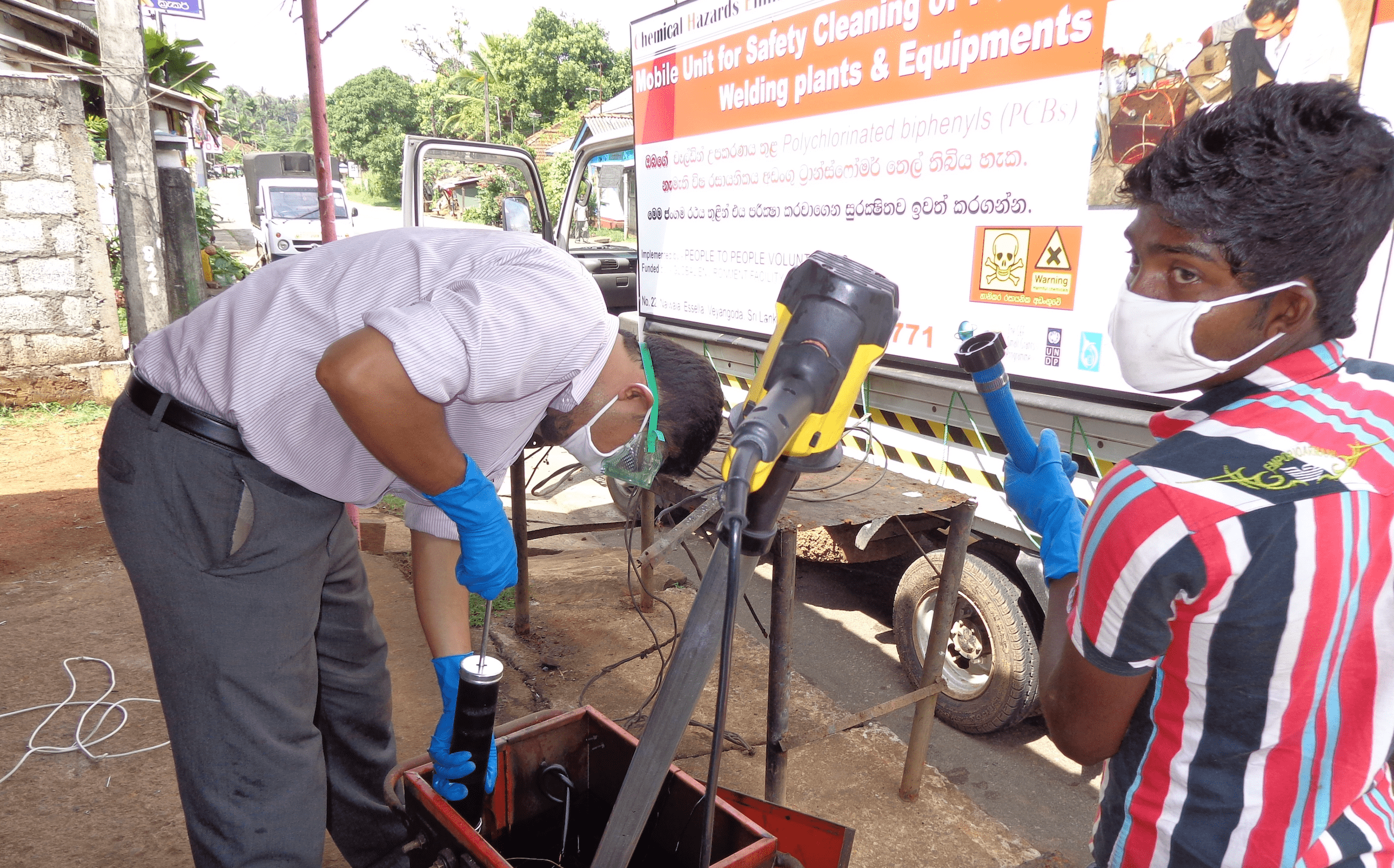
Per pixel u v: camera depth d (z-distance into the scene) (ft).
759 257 11.66
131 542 4.60
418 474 4.09
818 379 2.57
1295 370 2.69
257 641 4.73
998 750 9.84
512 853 5.13
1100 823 3.28
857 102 9.78
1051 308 8.02
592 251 21.90
